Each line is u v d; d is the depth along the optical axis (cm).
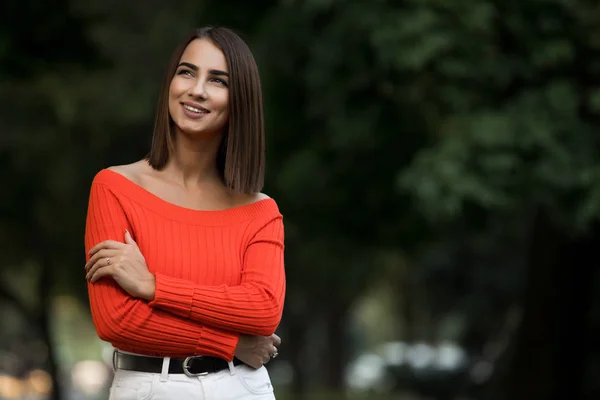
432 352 5888
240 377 636
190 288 613
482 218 2436
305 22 2233
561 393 2733
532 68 2108
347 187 2394
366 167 2336
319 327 6831
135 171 660
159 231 636
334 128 2142
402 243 2591
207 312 615
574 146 2009
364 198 2416
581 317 2742
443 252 4475
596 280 3064
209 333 619
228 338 623
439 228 2564
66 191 3897
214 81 658
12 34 1944
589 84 2162
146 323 608
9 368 6562
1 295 4588
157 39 3216
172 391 618
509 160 1944
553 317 2714
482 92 2086
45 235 4291
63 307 7456
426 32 1950
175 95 655
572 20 2092
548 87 2067
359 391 5066
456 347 6034
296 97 2394
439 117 2064
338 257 2881
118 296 611
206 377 625
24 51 1984
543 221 2645
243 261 653
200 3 2462
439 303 5453
